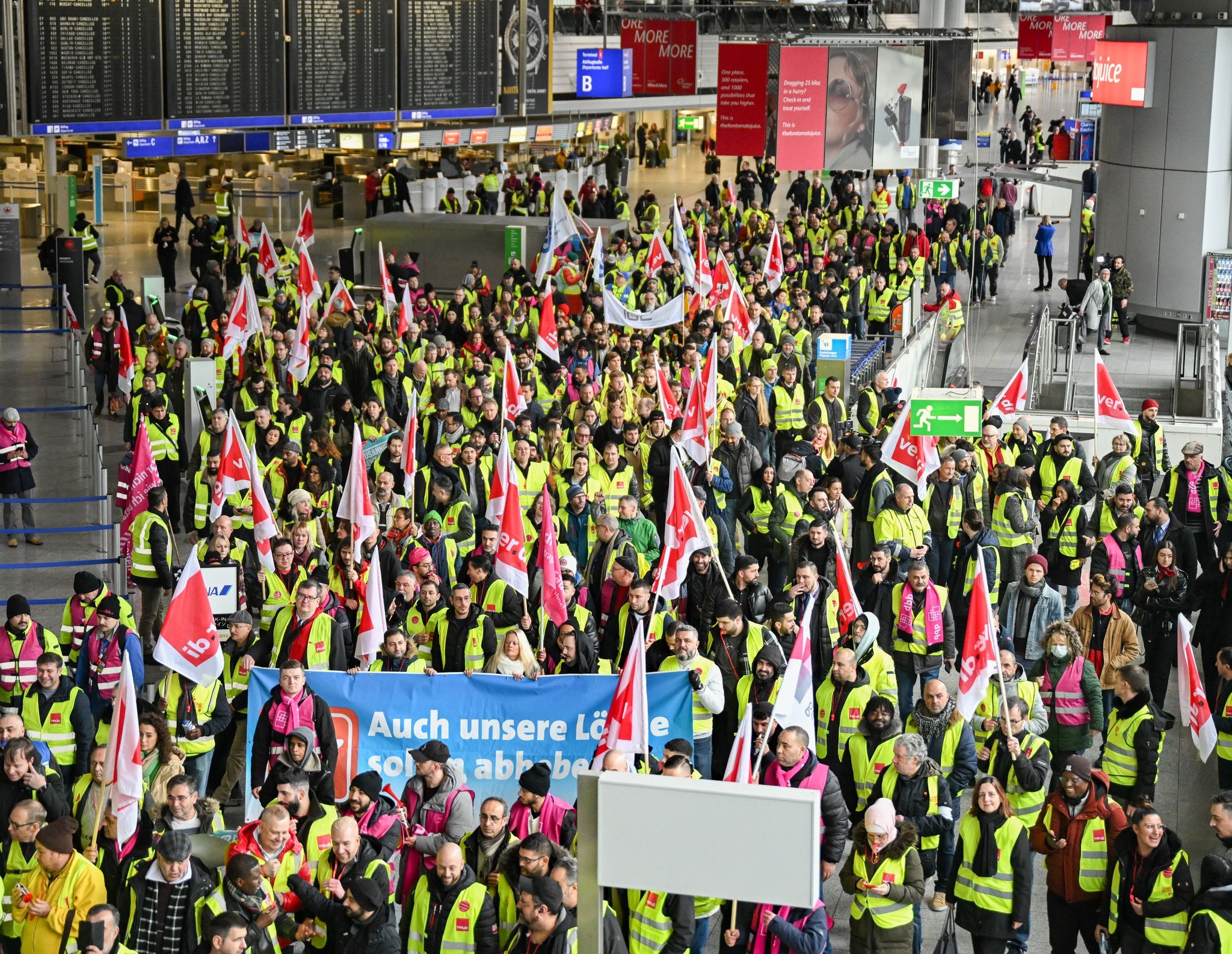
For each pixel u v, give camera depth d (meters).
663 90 76.38
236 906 15.52
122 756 16.92
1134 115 63.12
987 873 16.89
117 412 45.84
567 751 21.11
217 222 64.88
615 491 29.62
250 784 19.86
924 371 55.91
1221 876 15.39
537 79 70.19
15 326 54.16
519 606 23.33
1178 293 62.59
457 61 65.69
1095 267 62.72
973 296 71.44
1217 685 26.45
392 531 26.50
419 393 38.66
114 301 46.53
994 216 81.25
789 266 57.94
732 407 35.53
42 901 16.03
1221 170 61.34
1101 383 34.62
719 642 21.61
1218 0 60.84
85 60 52.91
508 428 33.59
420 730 21.12
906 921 16.44
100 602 22.56
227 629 23.78
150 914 15.75
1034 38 80.31
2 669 22.14
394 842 17.28
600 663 22.31
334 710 21.11
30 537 34.91
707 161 103.38
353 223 84.38
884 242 66.12
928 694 19.59
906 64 60.25
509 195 79.31
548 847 14.69
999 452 32.81
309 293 45.06
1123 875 16.67
